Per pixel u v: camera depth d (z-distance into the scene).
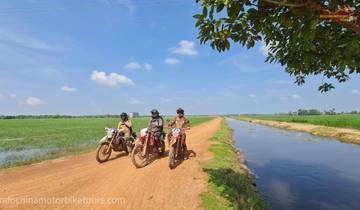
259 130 36.56
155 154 9.89
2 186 6.52
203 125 38.81
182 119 9.62
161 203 5.28
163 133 9.47
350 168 11.59
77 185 6.45
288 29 3.15
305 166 12.03
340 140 22.47
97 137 20.59
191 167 8.15
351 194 8.02
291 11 2.51
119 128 10.50
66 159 10.31
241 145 19.42
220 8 2.66
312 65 3.86
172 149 8.05
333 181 9.49
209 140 16.22
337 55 2.92
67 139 19.27
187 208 5.07
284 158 14.09
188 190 6.03
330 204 7.22
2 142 17.73
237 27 3.14
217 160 9.55
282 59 3.85
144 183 6.53
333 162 12.95
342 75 4.06
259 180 9.54
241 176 8.24
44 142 17.45
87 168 8.45
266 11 2.75
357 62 2.88
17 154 12.60
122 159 9.67
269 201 7.34
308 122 44.88
